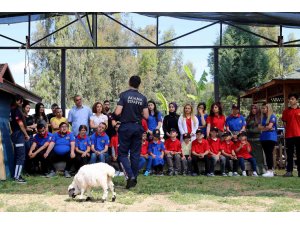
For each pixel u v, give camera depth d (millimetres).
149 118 10609
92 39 11930
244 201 6055
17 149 8562
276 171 12148
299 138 10164
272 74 38625
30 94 11148
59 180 8648
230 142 10594
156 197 6426
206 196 6488
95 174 5926
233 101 28844
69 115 10664
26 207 5551
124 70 49125
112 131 10391
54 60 37594
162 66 55094
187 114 10750
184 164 10297
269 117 10508
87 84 42156
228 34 28828
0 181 8492
